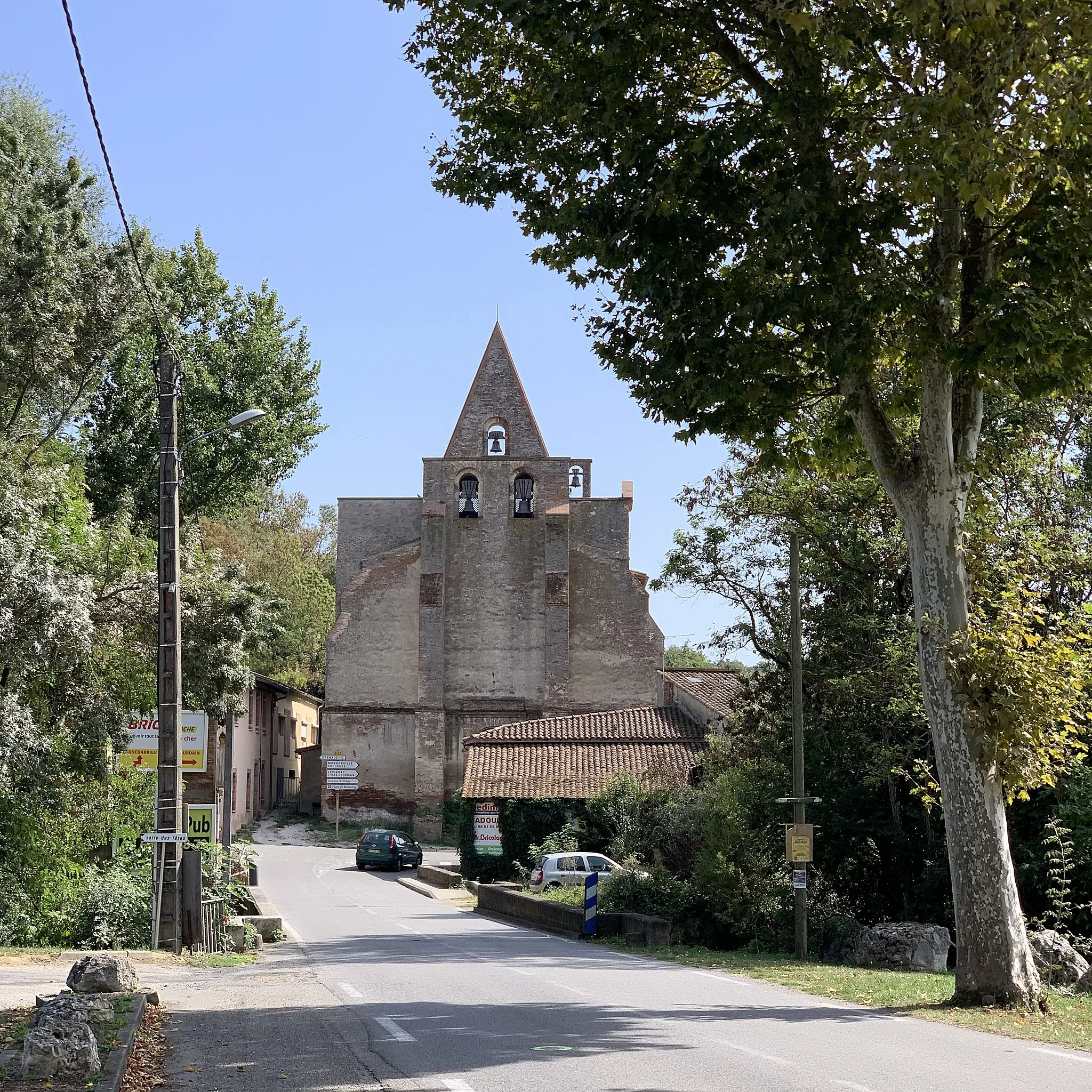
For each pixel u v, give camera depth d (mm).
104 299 30250
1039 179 13906
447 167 16078
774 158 13578
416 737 67562
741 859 27422
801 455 17938
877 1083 8828
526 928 30312
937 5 12031
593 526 70938
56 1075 8727
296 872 52688
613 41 13180
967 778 14609
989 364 13375
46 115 35656
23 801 23031
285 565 78500
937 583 14938
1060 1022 13195
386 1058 10141
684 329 13961
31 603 21672
